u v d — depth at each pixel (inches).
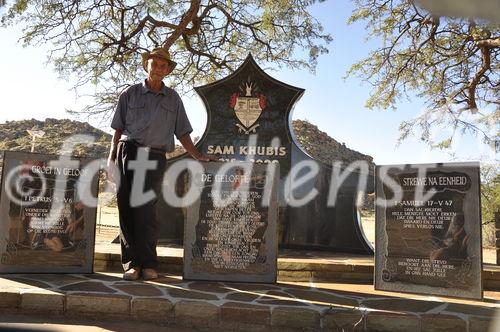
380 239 170.4
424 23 458.6
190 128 188.4
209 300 143.1
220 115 291.4
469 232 157.2
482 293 151.8
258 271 176.9
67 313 140.0
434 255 161.2
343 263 197.9
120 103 182.1
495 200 430.9
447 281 157.8
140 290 152.8
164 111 179.6
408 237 166.1
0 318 133.1
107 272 191.6
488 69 489.1
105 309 140.1
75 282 162.9
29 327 125.1
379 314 132.6
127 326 132.3
